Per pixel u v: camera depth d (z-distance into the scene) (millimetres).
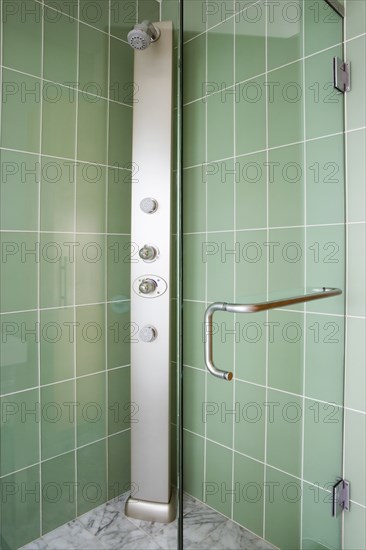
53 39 896
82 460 958
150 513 969
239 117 975
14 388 900
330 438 1164
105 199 951
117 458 976
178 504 937
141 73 954
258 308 872
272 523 1057
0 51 841
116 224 960
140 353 973
